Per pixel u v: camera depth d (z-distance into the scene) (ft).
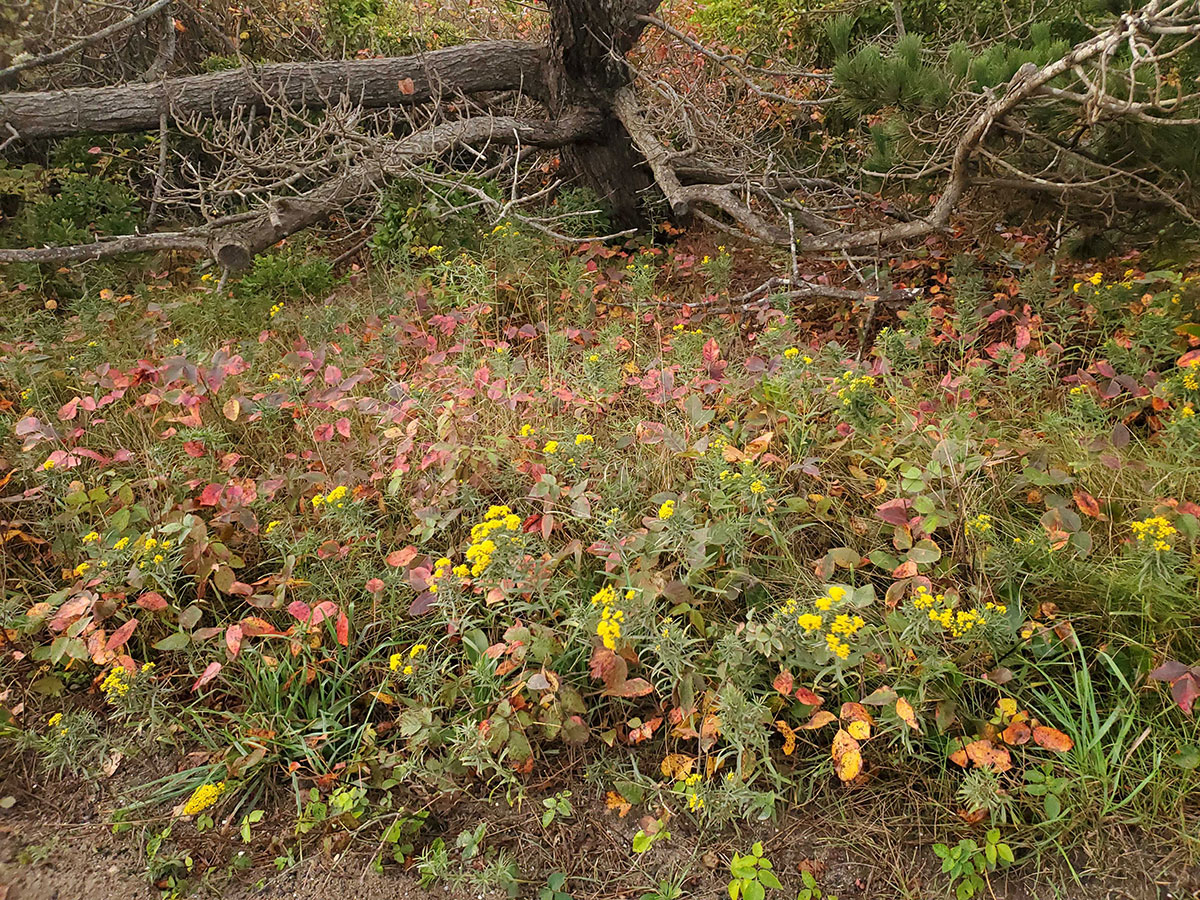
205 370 10.19
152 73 20.66
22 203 18.51
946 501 8.20
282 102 16.79
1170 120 9.87
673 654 6.70
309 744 7.19
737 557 7.82
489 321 13.84
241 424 10.71
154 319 13.70
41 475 9.29
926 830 6.39
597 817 6.73
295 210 16.58
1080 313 11.89
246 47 23.84
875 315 13.46
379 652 7.91
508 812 6.80
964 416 9.22
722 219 19.81
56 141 19.77
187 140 20.02
